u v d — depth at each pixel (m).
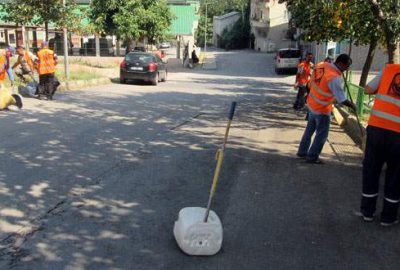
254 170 7.38
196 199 5.91
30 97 14.98
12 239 4.57
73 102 14.55
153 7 34.00
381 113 5.13
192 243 4.35
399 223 5.36
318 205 5.86
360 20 13.04
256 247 4.61
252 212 5.54
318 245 4.71
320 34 14.36
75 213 5.29
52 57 14.59
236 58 54.03
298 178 7.01
